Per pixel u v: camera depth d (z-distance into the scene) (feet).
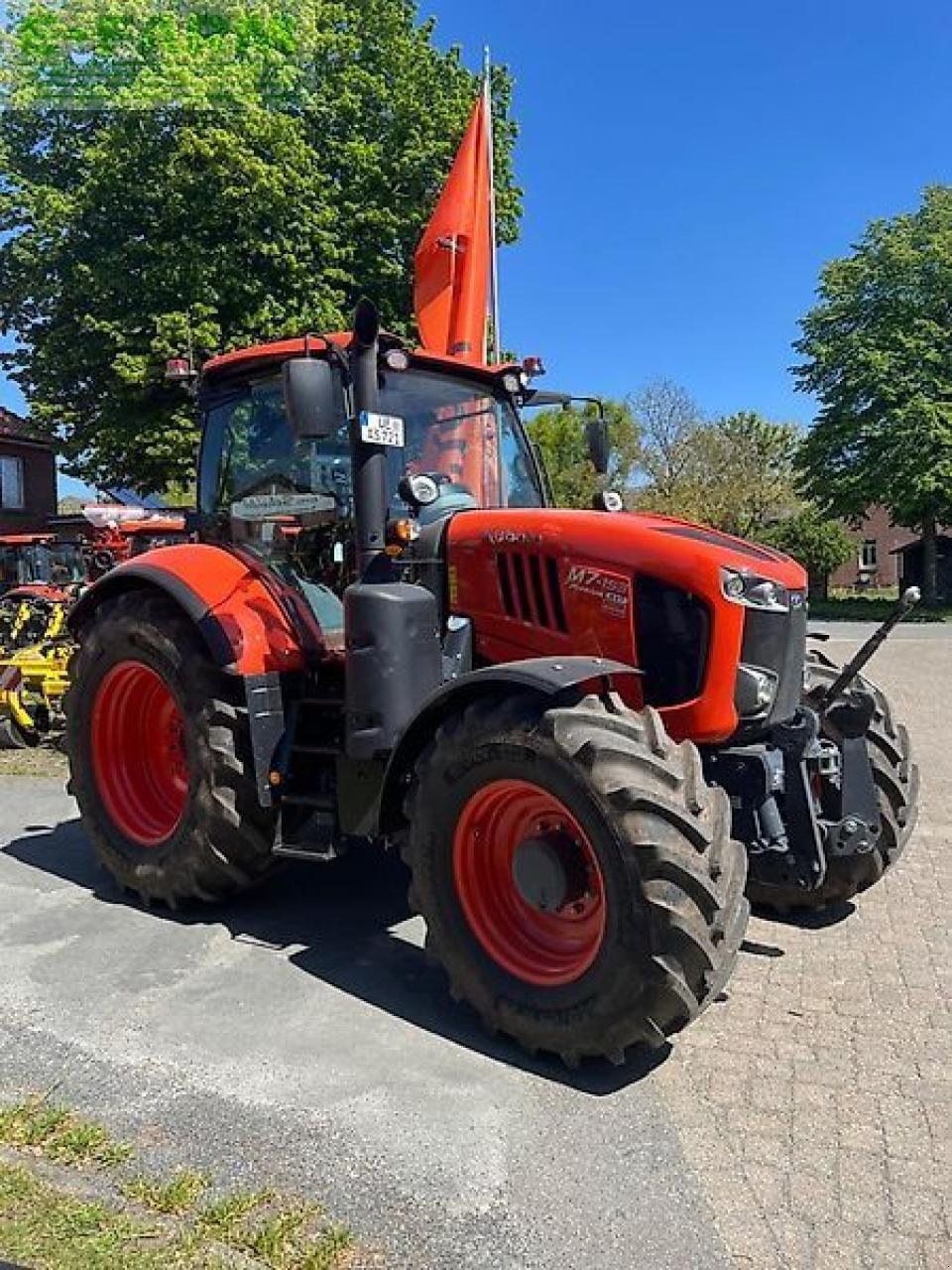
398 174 64.34
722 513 133.18
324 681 14.75
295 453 15.34
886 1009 12.05
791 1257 7.91
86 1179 8.85
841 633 70.69
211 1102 10.08
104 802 16.08
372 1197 8.63
